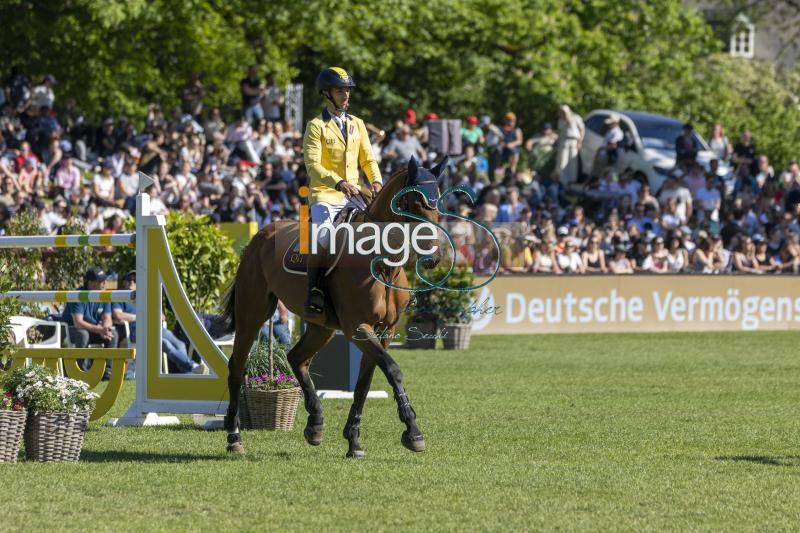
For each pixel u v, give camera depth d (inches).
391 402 768.3
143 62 2007.9
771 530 398.9
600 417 701.3
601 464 528.7
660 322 1460.4
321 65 2439.7
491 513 421.4
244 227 986.7
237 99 2236.7
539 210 1596.9
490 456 551.5
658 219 1647.4
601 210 1739.7
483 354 1137.4
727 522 410.3
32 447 523.8
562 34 2411.4
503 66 2460.6
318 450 570.3
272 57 2119.8
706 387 874.1
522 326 1397.6
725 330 1481.3
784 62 3265.3
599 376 946.7
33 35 1717.5
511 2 2308.1
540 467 517.7
